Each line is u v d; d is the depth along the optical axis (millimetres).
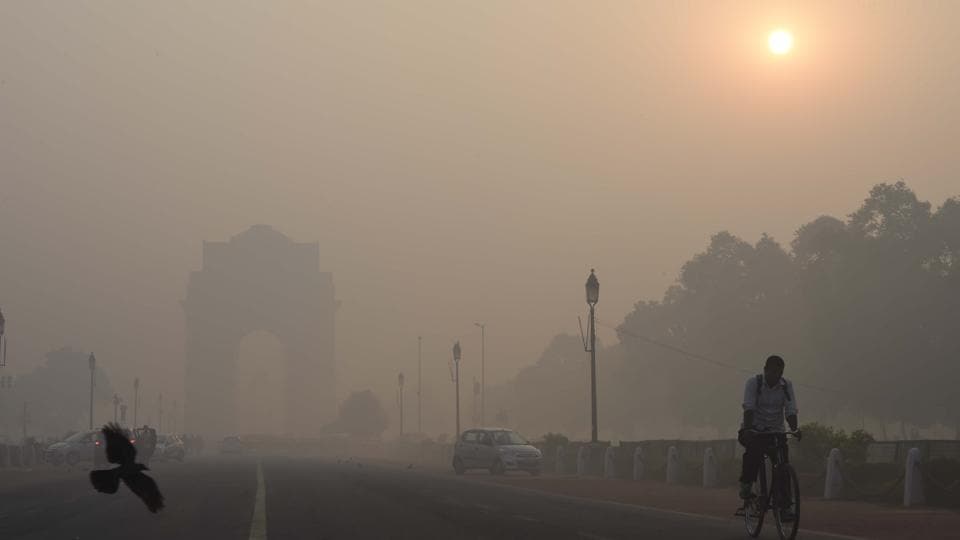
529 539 15328
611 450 42125
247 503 23812
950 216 76812
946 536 15672
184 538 15773
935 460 23328
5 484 36094
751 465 14797
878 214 77062
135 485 5855
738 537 15516
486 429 46219
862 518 19266
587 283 47562
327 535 16047
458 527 17422
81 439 58875
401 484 33250
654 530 16766
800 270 86875
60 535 16500
